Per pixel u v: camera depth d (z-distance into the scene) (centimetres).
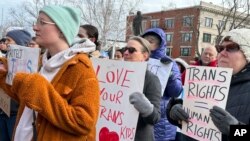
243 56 260
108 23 3550
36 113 244
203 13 5953
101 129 319
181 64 610
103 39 3434
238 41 258
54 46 250
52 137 234
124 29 3672
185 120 274
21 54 307
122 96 309
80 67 239
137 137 312
